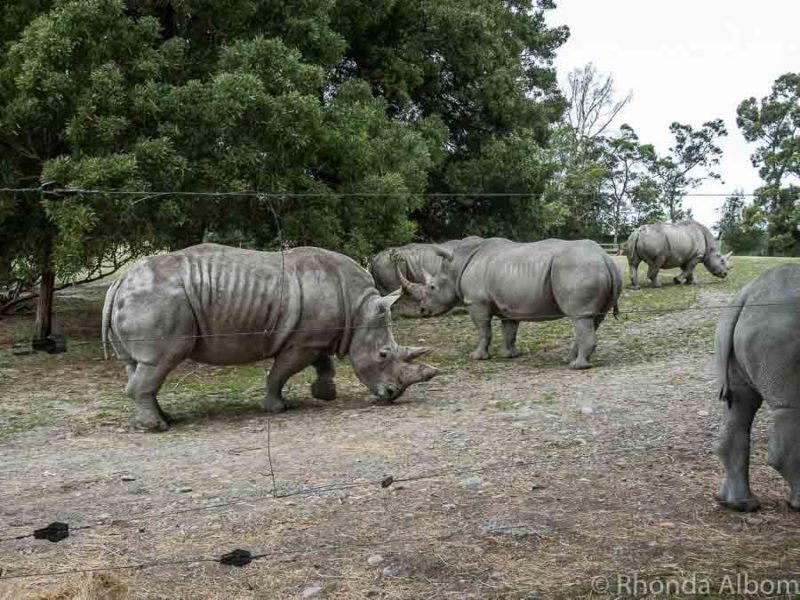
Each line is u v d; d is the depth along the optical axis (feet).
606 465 23.63
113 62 44.14
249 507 21.22
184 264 32.24
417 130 66.85
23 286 66.85
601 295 40.01
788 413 18.04
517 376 39.24
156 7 52.26
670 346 45.62
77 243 41.09
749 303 18.28
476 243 45.68
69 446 29.50
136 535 19.60
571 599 15.48
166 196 43.57
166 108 44.01
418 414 31.89
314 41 52.95
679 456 24.20
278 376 33.96
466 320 59.06
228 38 51.39
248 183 45.65
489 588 16.03
